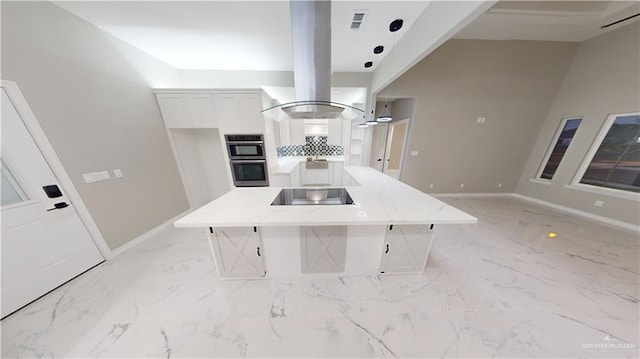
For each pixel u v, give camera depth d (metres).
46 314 1.49
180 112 2.86
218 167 3.63
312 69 1.56
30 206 1.59
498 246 2.34
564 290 1.71
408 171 3.90
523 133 3.68
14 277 1.50
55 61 1.71
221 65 3.09
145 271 1.95
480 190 4.07
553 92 3.40
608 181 2.92
